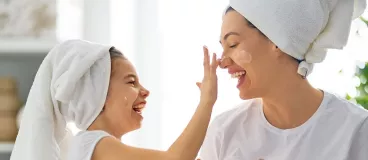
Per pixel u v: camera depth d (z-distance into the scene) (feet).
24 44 8.63
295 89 5.21
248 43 5.07
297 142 5.17
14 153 5.40
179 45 8.65
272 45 5.09
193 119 4.89
